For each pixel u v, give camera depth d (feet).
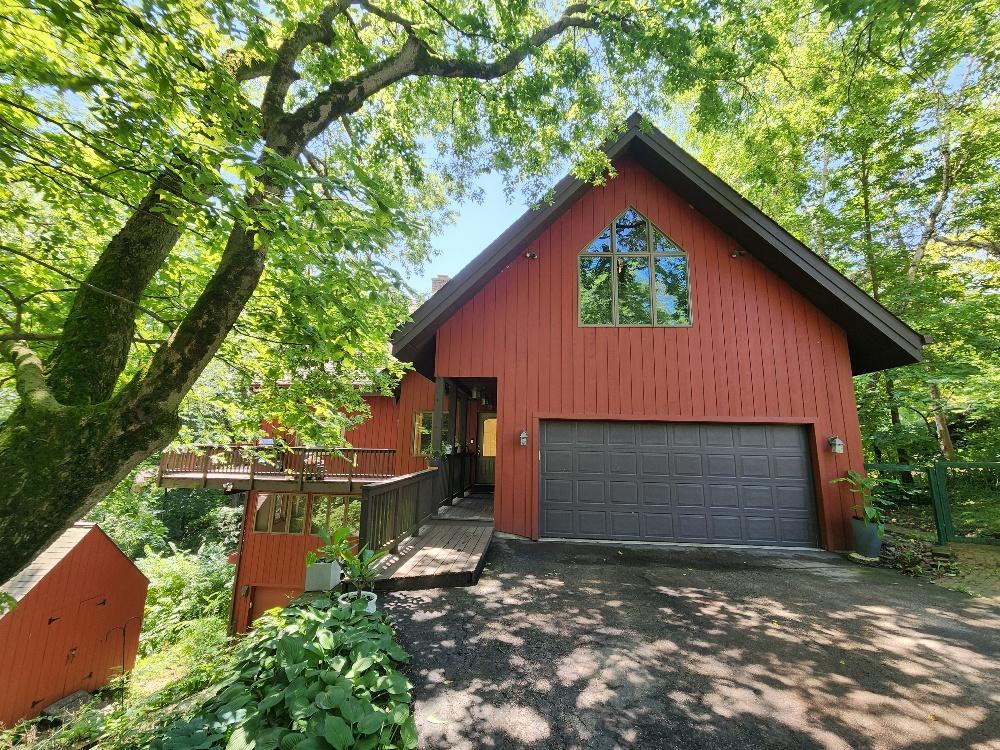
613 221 25.02
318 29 14.64
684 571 17.21
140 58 8.23
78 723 13.46
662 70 20.40
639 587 15.12
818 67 31.48
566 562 18.11
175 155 8.55
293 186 9.15
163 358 9.36
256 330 17.44
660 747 7.14
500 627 11.51
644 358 23.75
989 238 34.47
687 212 24.76
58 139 8.82
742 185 43.80
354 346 16.93
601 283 24.62
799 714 8.07
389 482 16.05
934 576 16.94
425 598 13.44
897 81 30.19
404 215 12.10
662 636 11.20
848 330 23.03
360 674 7.97
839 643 10.98
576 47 21.85
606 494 22.82
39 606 22.35
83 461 8.27
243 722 6.56
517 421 23.62
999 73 28.63
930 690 8.93
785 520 21.99
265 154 9.61
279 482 32.42
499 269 24.49
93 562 25.72
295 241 10.36
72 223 14.48
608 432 23.44
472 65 18.76
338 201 10.66
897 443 37.27
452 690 8.61
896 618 12.67
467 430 36.06
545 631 11.33
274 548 34.12
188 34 8.53
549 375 23.93
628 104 21.95
